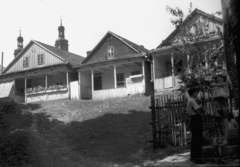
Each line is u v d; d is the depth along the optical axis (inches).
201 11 1090.7
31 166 526.0
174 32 1142.3
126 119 835.4
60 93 1440.7
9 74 1599.4
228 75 384.2
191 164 326.6
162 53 1175.6
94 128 782.5
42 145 660.1
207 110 438.3
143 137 651.5
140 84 1261.1
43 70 1504.7
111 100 1175.6
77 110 1027.3
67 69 1451.8
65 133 763.4
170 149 470.3
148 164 421.7
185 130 477.7
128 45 1348.4
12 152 594.6
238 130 339.0
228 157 305.9
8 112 964.0
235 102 363.3
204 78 566.3
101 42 1434.5
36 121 895.1
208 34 742.5
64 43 2027.6
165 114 508.7
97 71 1456.7
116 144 625.0
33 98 1503.4
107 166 477.4
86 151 601.3
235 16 364.5
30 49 1641.2
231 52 376.5
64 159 562.6
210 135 420.8
